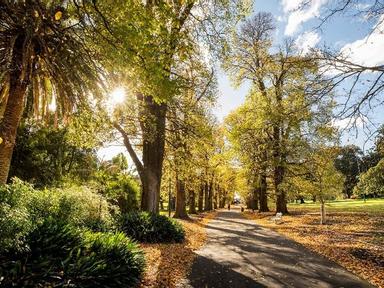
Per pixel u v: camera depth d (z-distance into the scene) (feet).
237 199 541.75
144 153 63.00
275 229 75.05
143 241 48.39
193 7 31.91
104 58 26.81
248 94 99.04
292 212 125.29
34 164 67.51
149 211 58.54
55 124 40.29
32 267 20.44
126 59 23.06
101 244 27.02
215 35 32.32
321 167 77.20
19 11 25.17
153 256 38.01
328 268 34.01
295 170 91.66
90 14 23.32
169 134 73.72
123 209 76.64
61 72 31.30
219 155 122.31
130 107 47.14
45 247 23.26
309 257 39.99
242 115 101.96
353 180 192.13
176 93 25.41
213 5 31.35
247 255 41.19
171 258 37.55
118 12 21.68
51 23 26.35
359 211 110.83
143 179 61.87
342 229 66.54
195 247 46.93
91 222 41.78
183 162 80.02
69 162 93.45
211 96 67.51
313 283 28.32
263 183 117.60
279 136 98.58
